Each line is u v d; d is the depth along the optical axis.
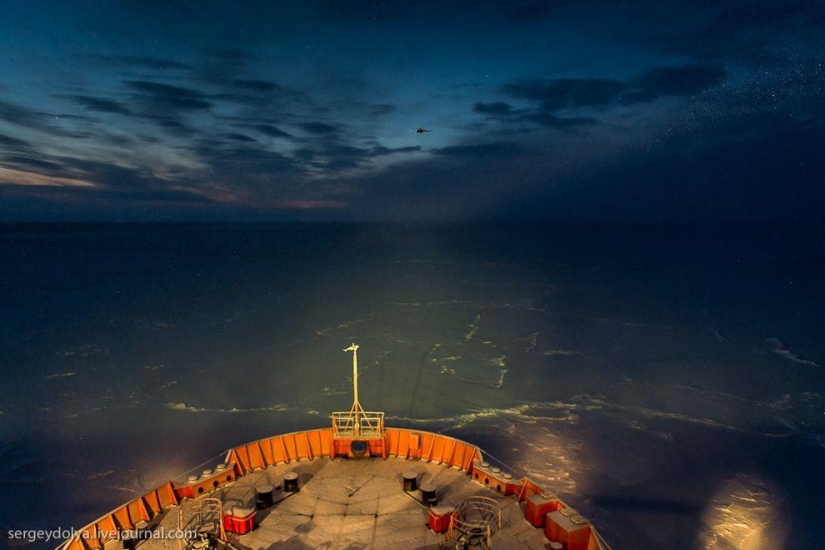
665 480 40.12
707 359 71.62
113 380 63.06
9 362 69.00
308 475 19.61
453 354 74.69
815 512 36.12
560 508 16.38
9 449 45.09
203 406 55.34
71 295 117.00
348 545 15.69
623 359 71.94
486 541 15.32
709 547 32.56
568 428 49.59
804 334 84.12
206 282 141.75
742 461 42.94
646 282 141.75
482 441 46.88
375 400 57.38
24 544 32.59
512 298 118.69
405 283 143.25
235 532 16.11
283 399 57.59
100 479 40.31
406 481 18.47
